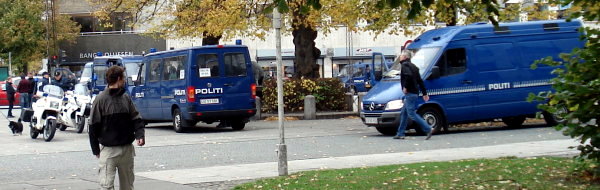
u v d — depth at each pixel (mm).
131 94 27125
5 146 20125
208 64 23562
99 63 37000
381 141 18469
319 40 58375
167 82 24578
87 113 24719
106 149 8891
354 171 12141
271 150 17188
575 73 9930
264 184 11070
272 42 57031
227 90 23719
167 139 21156
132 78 28203
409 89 18328
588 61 9836
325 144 18188
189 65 23375
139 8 32781
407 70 18281
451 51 20172
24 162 16156
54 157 17016
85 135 23906
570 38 21438
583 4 9805
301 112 31266
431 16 26281
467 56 20281
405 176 11141
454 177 10820
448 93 19969
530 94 10281
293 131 23031
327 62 58250
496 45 20656
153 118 25719
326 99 31391
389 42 58500
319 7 8508
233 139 20406
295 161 14625
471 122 20578
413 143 17688
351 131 22266
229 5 28422
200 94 23391
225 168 13867
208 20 28953
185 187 11516
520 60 20828
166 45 61281
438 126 19875
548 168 11359
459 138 18562
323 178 11352
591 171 10398
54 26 61281
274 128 25125
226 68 23781
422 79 19688
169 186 11664
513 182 10156
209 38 32688
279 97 12352
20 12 63594
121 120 8898
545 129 20594
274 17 12281
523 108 20844
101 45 63562
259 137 20859
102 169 8930
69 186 12055
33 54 65125
